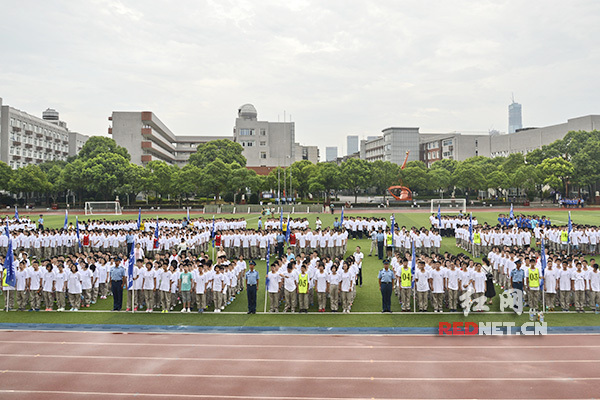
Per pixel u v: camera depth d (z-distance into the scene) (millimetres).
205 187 73062
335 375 11305
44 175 78625
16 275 17281
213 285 17078
